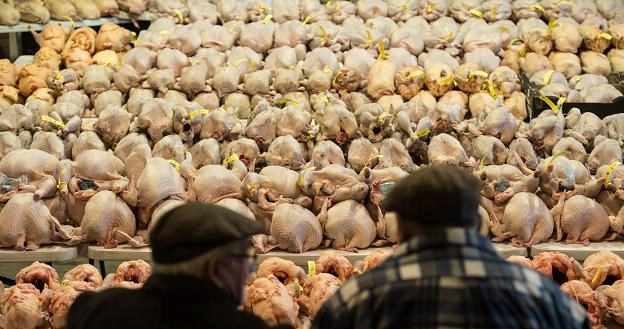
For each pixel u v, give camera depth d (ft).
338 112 16.51
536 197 15.19
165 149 16.05
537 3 23.04
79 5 22.61
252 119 17.15
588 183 15.38
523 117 19.03
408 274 7.40
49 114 16.80
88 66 20.27
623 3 23.58
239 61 19.93
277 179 15.10
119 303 7.46
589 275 13.20
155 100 16.80
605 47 21.56
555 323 7.45
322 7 22.72
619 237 15.39
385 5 22.99
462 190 7.50
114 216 14.78
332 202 15.05
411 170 15.93
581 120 17.10
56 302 12.10
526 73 21.06
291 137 16.17
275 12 22.54
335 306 7.59
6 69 19.75
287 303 12.02
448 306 7.27
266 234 14.96
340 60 21.01
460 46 21.43
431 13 23.04
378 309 7.39
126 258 14.73
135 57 19.93
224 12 22.49
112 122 16.81
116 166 15.53
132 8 22.90
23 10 22.11
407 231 7.64
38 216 14.76
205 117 16.72
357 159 16.12
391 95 19.38
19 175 15.17
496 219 15.16
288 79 18.95
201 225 7.41
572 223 15.07
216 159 16.24
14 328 12.09
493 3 22.75
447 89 19.47
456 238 7.44
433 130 16.60
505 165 15.62
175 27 21.77
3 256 14.65
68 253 14.80
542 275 7.68
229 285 7.63
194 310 7.29
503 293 7.34
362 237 14.79
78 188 15.21
